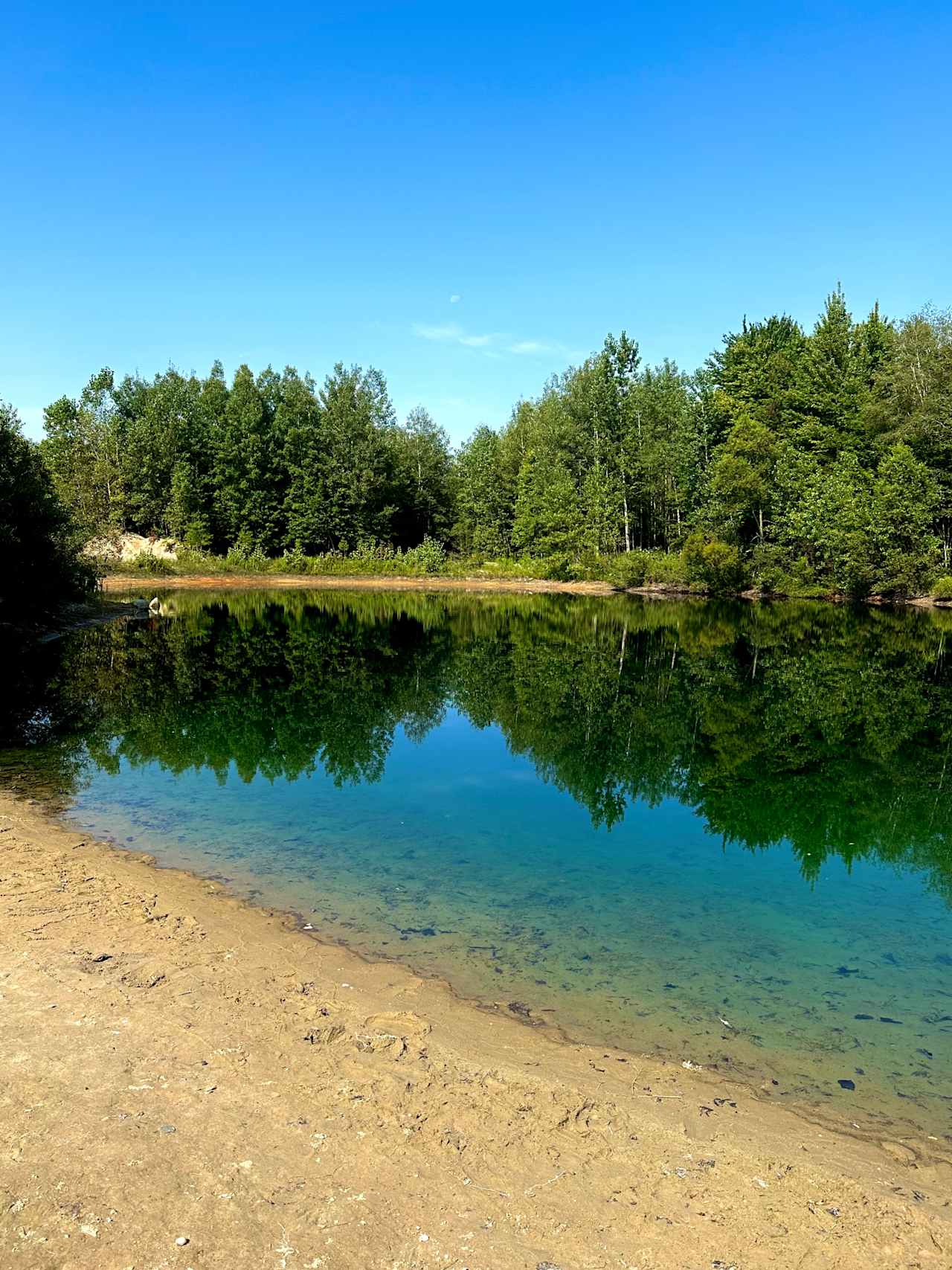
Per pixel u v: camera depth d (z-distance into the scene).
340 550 68.38
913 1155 3.90
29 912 6.19
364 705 16.23
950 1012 5.33
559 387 80.31
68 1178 3.42
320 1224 3.24
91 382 71.00
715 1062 4.66
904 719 15.83
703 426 54.56
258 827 8.73
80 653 22.88
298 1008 4.96
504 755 12.34
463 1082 4.29
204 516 64.81
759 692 18.67
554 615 39.53
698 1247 3.23
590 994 5.40
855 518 44.12
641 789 10.66
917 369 44.38
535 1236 3.24
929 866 8.09
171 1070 4.24
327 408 70.12
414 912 6.64
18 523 23.45
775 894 7.29
